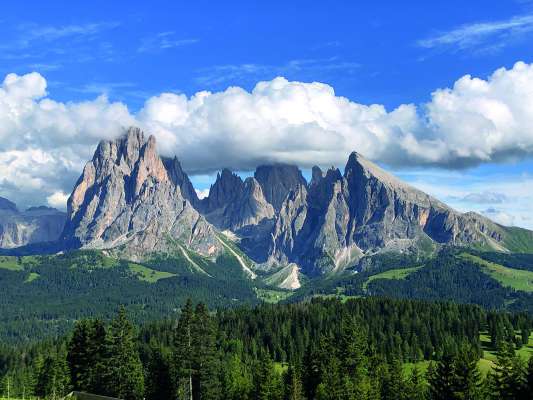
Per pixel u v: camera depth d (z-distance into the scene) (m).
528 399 139.00
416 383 187.25
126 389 162.75
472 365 153.75
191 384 165.25
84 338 168.75
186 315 169.62
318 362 188.62
